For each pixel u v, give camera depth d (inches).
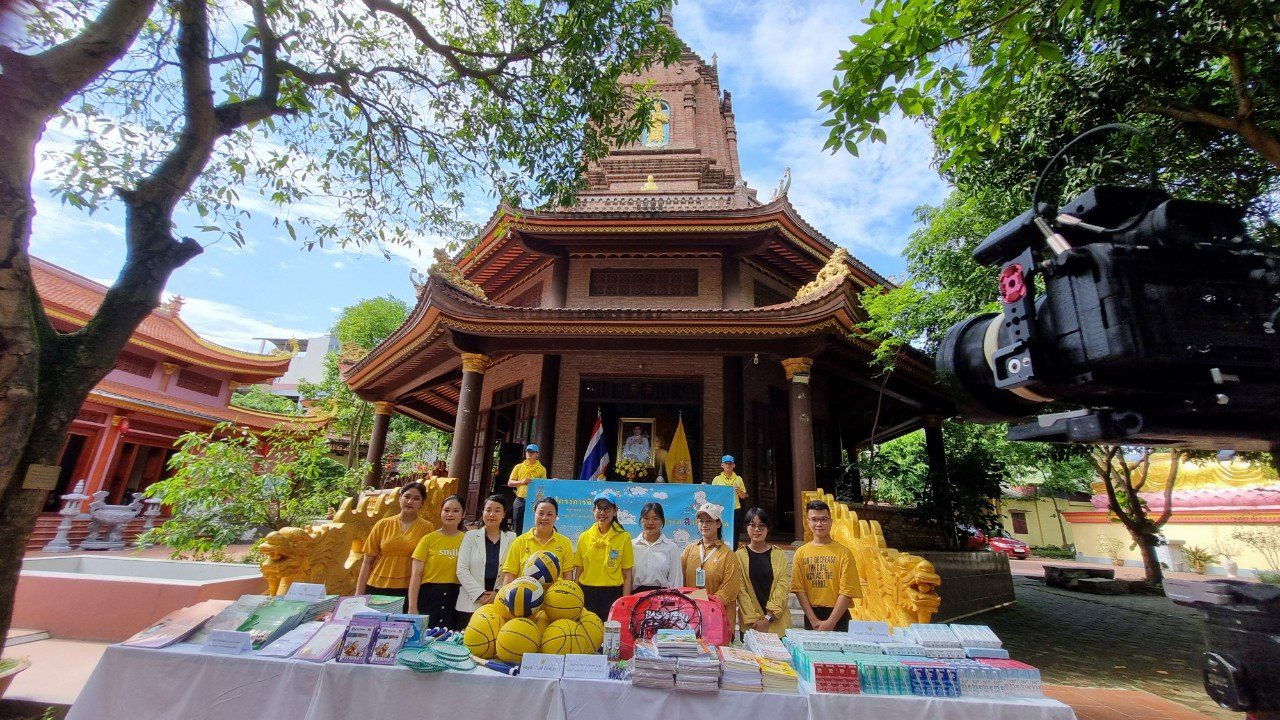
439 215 325.1
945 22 151.2
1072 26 231.1
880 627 153.6
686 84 756.6
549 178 311.1
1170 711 233.6
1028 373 75.5
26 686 194.7
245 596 155.6
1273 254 73.2
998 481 499.8
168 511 860.6
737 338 422.9
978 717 122.1
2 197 114.8
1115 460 756.6
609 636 142.7
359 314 1254.3
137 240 151.6
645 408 541.0
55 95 123.4
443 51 272.5
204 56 166.6
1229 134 232.5
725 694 125.2
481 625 139.6
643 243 525.3
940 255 377.7
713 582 182.9
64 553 628.4
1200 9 194.1
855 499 539.8
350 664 131.4
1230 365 67.7
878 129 161.9
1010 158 281.9
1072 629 419.5
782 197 495.2
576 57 276.5
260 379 1064.2
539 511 192.5
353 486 434.0
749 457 486.3
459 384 662.5
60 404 133.3
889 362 436.8
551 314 424.5
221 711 128.8
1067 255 72.0
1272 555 798.5
